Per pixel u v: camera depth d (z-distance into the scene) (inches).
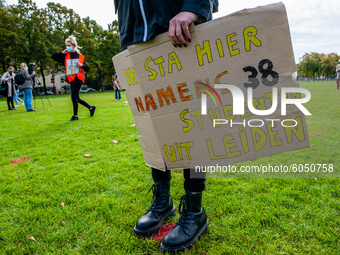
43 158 113.3
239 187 73.1
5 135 166.1
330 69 2736.2
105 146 129.5
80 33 1349.7
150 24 44.3
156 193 57.9
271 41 40.4
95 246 52.0
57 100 575.5
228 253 46.9
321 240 48.8
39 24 1162.0
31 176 92.3
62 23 1337.4
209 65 42.9
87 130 169.9
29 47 1086.4
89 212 64.9
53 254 49.9
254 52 41.1
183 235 49.1
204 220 53.1
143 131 52.9
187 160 47.7
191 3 41.6
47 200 71.9
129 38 51.4
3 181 88.7
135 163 100.0
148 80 47.0
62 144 136.9
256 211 59.4
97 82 1926.7
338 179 74.3
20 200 73.3
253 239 49.9
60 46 1203.9
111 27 1540.4
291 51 40.3
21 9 1218.6
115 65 54.4
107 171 93.7
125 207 65.5
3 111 330.3
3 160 113.0
